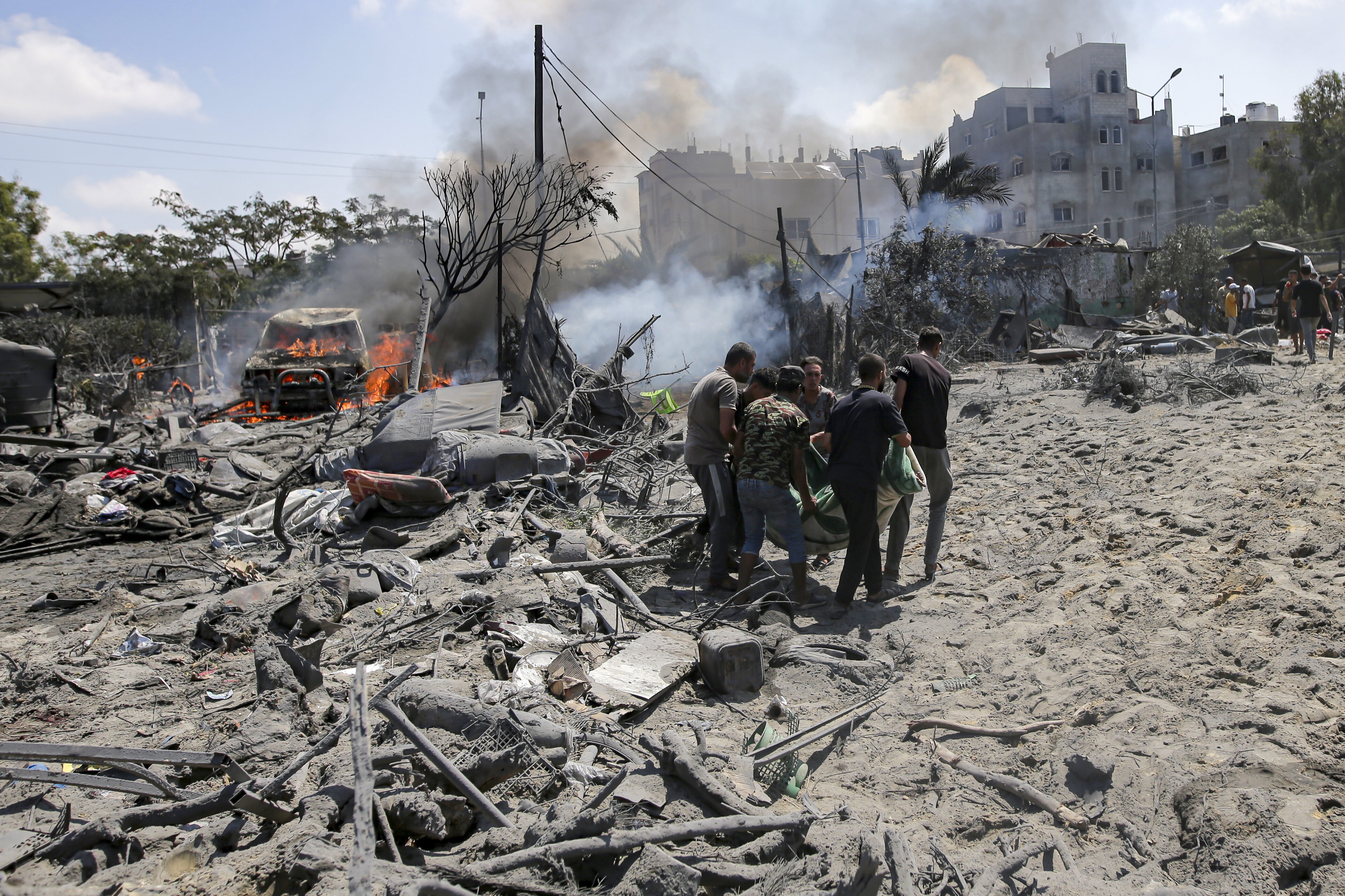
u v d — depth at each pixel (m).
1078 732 3.60
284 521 8.03
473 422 9.91
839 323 21.97
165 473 10.46
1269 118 60.47
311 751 3.05
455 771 2.99
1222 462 7.57
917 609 5.50
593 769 3.39
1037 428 11.28
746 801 3.06
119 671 4.70
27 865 2.78
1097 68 52.72
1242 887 2.50
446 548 7.07
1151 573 5.39
